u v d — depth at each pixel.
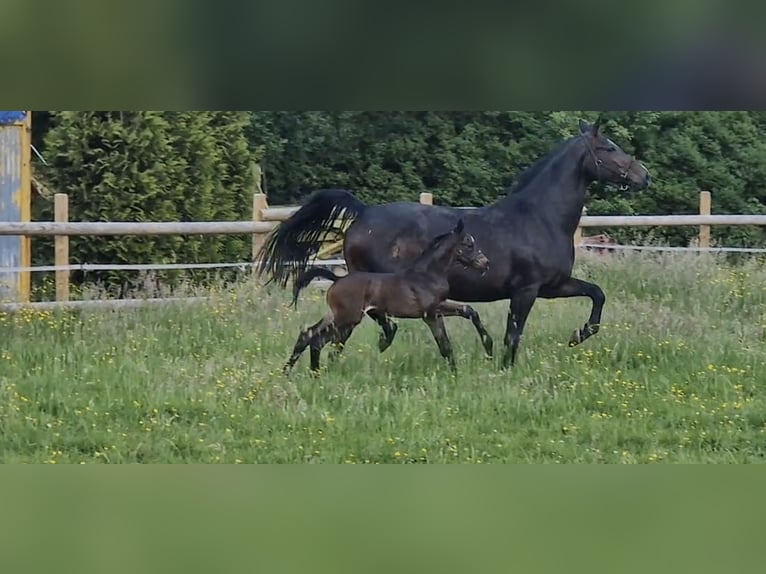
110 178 16.81
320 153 22.28
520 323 12.41
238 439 9.99
